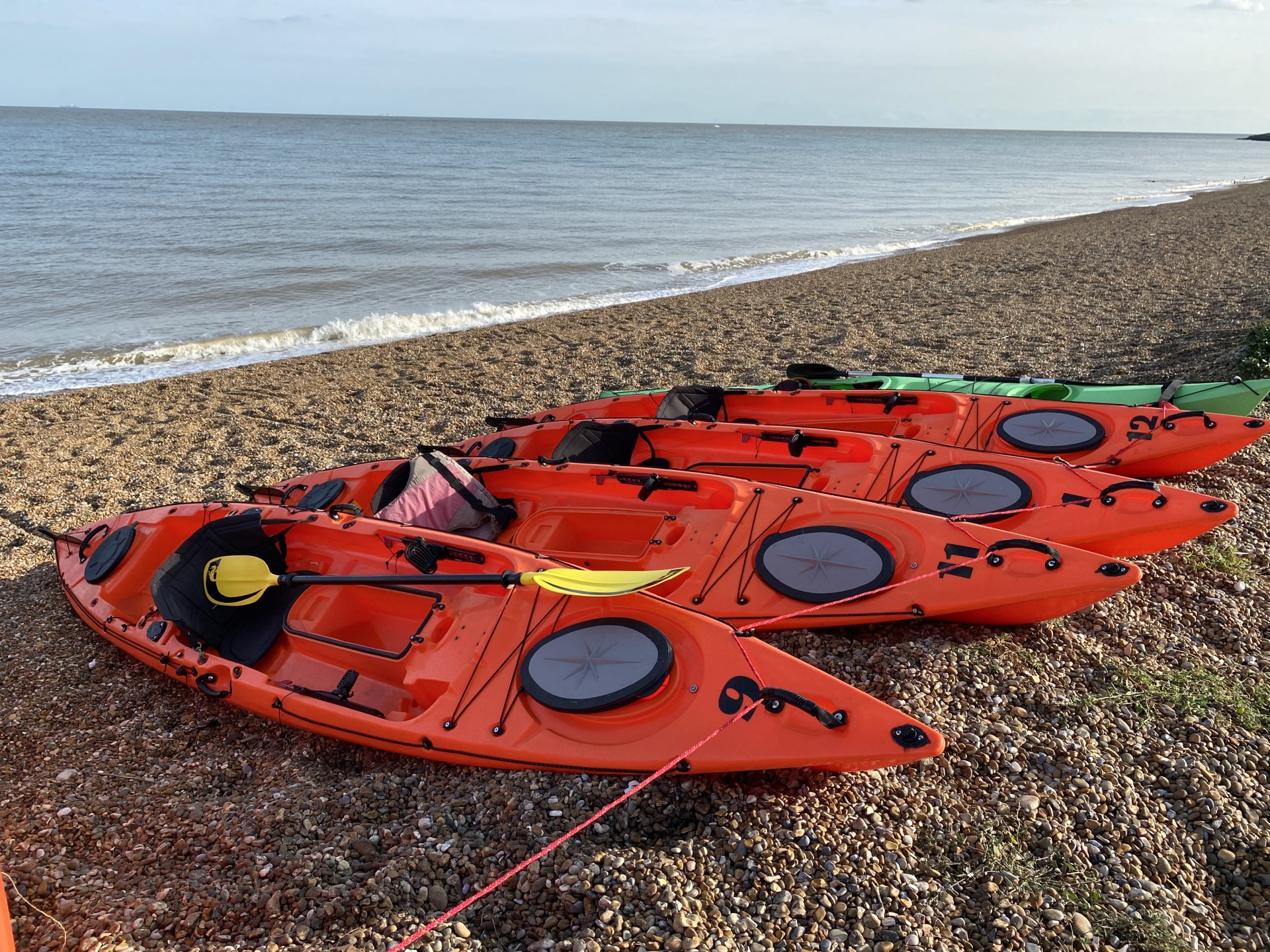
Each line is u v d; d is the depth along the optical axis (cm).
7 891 380
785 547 539
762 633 528
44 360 1447
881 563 516
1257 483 728
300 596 557
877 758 371
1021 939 332
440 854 384
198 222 2831
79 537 689
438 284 2083
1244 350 1052
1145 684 475
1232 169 8162
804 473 684
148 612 568
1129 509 559
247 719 529
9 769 486
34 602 686
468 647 476
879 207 3938
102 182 4009
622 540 627
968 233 2975
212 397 1226
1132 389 786
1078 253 2245
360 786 441
